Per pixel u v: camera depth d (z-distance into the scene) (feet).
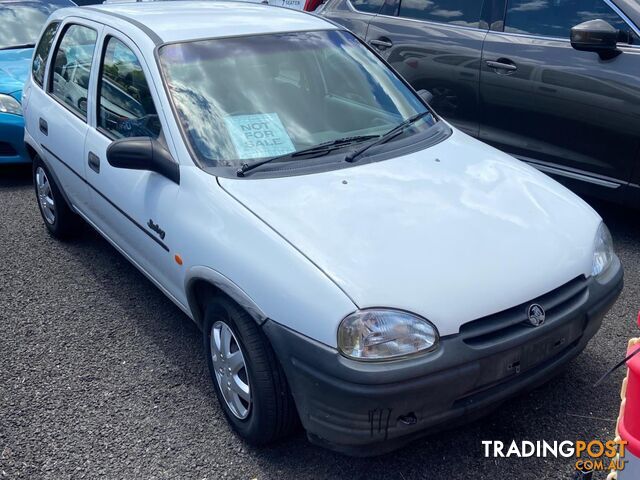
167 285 11.70
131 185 12.12
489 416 10.55
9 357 12.63
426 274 8.74
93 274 15.65
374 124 12.26
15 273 15.80
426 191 10.39
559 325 9.16
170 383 11.71
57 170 15.58
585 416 10.50
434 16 19.36
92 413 11.02
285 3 30.01
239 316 9.52
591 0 16.26
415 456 9.86
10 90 21.47
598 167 16.25
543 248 9.56
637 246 16.12
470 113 18.65
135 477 9.68
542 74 16.71
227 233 9.80
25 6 26.45
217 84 11.78
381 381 8.14
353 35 14.15
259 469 9.74
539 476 9.45
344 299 8.39
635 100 15.15
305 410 8.89
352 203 9.93
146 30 12.64
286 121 11.63
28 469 9.90
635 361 7.22
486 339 8.69
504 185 10.87
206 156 10.89
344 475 9.58
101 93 13.66
